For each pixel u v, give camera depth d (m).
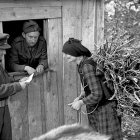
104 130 2.32
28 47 2.71
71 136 0.47
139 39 4.41
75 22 2.86
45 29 2.76
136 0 4.87
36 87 2.79
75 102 2.34
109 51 2.35
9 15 2.42
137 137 3.64
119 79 2.17
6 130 2.30
